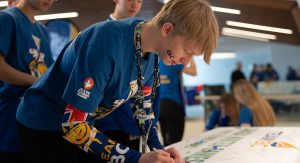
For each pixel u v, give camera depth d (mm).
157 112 1766
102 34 1104
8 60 1754
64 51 1225
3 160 1705
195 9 1090
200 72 14789
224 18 5641
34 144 1228
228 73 14680
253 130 2084
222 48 14695
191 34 1062
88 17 2840
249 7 4594
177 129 2916
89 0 2627
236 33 8805
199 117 10484
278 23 5996
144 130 1296
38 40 1884
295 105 6977
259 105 3027
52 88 1216
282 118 7027
